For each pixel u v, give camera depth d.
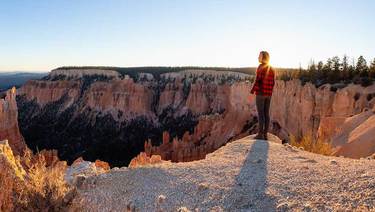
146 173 8.69
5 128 63.03
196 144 78.88
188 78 173.12
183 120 136.25
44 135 138.75
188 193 7.35
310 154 9.95
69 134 136.38
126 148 106.31
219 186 7.46
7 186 6.24
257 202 6.63
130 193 7.69
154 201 7.15
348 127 21.77
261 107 11.79
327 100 61.75
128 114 143.75
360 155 15.64
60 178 6.52
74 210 6.08
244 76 184.88
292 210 6.07
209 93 138.38
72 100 163.50
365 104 53.50
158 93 153.88
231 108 85.31
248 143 11.16
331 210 5.89
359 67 69.69
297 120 66.44
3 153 7.46
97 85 154.25
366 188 6.50
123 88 149.75
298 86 69.56
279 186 7.16
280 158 9.24
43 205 5.77
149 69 199.25
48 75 196.25
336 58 73.19
